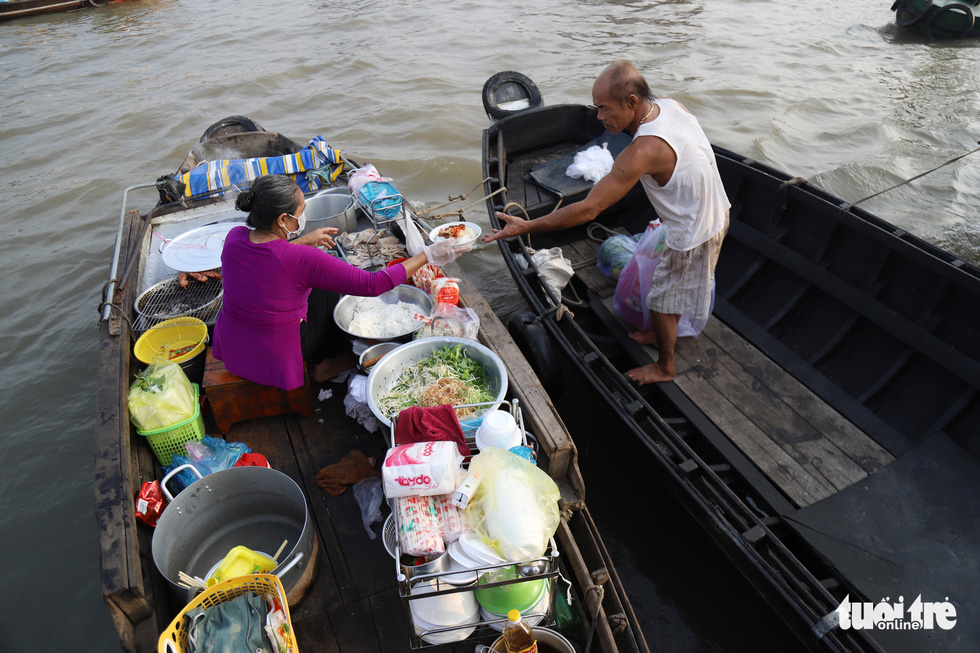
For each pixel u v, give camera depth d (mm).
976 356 3668
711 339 4262
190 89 10648
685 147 3082
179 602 2693
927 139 8734
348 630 2596
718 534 3121
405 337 3646
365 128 9109
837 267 4430
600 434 4688
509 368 3424
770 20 13445
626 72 2984
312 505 3094
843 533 3049
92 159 8750
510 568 2268
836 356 4195
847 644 2600
